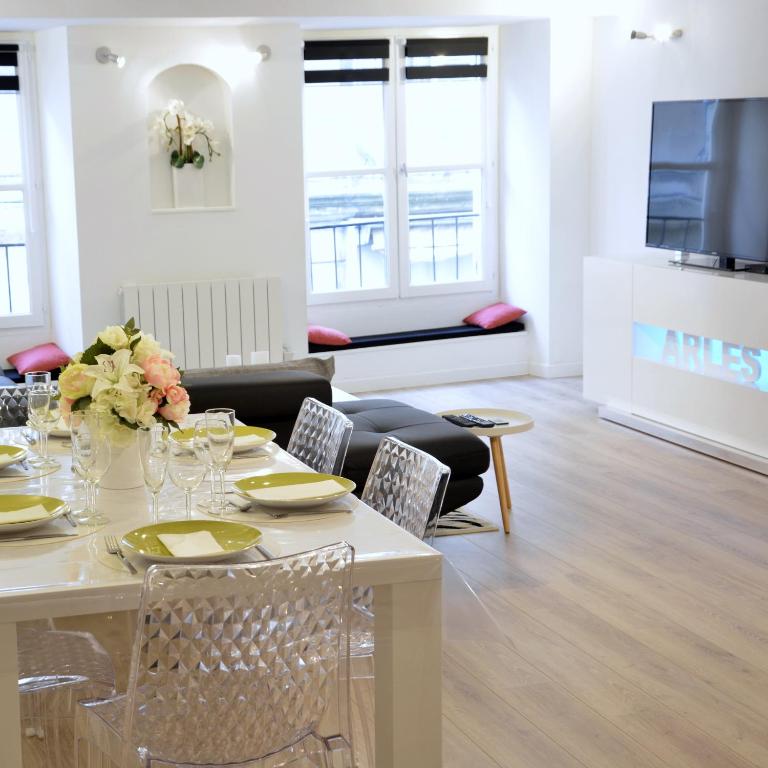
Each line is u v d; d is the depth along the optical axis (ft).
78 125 22.13
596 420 23.32
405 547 8.50
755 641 12.83
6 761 7.84
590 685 11.80
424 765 8.77
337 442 11.59
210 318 23.52
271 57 23.31
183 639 7.09
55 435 11.97
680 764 10.27
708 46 22.38
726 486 18.74
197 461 8.99
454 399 25.39
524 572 15.05
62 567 8.04
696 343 20.83
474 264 28.55
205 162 23.58
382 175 27.17
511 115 27.32
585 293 23.54
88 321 22.86
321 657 7.59
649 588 14.43
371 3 22.81
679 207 21.68
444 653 12.59
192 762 7.38
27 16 20.53
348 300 27.14
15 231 24.68
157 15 21.20
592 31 25.86
